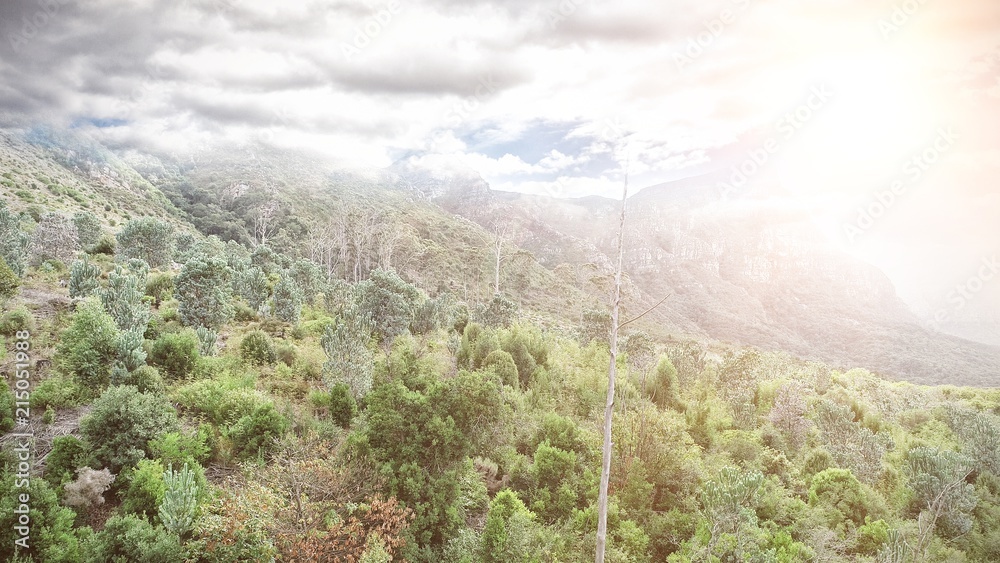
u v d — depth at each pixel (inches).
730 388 1071.6
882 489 721.0
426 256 3772.1
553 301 3292.3
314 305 1320.1
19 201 2111.2
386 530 419.5
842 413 869.8
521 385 953.5
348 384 669.9
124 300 740.0
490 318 1414.9
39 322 701.9
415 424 503.2
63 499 381.1
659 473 622.5
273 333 935.7
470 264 3843.5
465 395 543.5
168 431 476.7
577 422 783.1
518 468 616.1
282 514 389.4
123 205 3427.7
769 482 646.5
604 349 1250.0
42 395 505.0
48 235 1170.6
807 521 569.3
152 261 1370.6
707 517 520.4
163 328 792.9
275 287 1035.9
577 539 516.1
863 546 562.3
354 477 452.4
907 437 968.3
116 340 577.3
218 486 448.1
